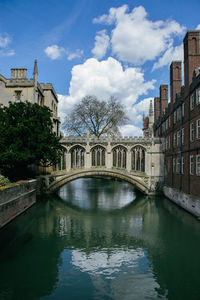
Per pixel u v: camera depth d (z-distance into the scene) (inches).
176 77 1219.9
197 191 832.3
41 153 984.9
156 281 420.8
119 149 1433.3
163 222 808.3
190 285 406.9
